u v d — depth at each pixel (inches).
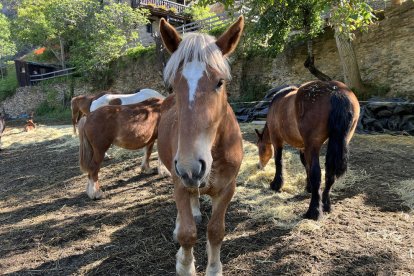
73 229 137.4
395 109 285.6
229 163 84.2
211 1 195.0
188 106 64.1
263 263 100.0
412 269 92.8
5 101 958.4
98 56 746.2
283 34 355.9
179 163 62.4
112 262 108.2
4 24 1087.6
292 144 150.8
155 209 152.9
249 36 368.8
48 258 115.3
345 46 363.6
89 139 175.8
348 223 123.3
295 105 133.7
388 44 378.3
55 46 1016.2
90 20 784.9
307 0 320.5
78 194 189.6
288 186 166.4
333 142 120.5
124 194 181.9
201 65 66.7
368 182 167.2
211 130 67.4
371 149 229.9
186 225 81.8
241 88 536.7
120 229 134.0
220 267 92.0
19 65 948.6
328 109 121.8
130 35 802.8
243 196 157.0
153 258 108.4
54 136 428.1
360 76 383.6
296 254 103.7
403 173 177.6
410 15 358.3
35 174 250.1
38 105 885.2
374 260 98.0
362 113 303.4
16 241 132.3
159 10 840.9
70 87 837.2
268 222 128.8
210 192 86.4
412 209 132.6
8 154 348.8
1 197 200.1
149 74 707.4
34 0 876.0
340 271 93.7
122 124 179.5
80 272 104.0
